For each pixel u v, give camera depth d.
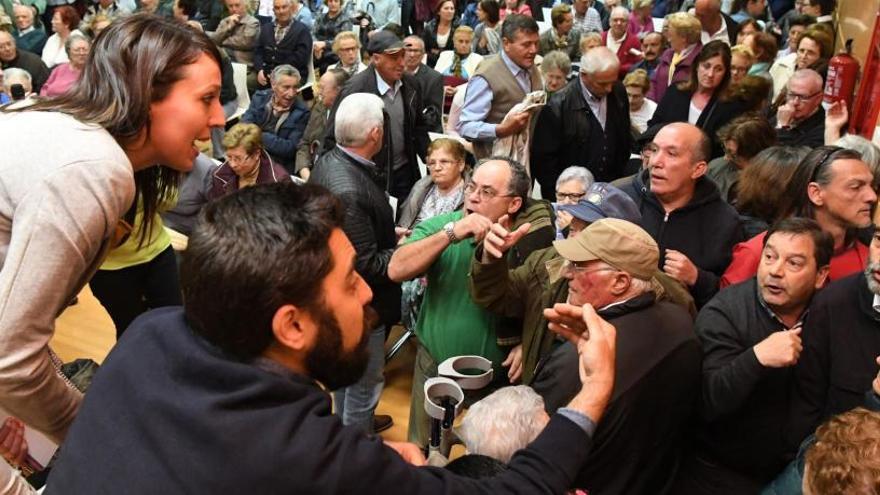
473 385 1.85
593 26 7.33
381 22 8.36
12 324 0.97
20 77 5.04
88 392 0.79
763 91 3.64
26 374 0.99
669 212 2.46
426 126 4.23
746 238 2.44
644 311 1.67
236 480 0.69
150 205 1.35
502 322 2.23
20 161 0.99
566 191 3.01
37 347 1.00
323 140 4.02
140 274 2.42
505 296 2.08
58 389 1.07
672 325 1.67
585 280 1.68
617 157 3.85
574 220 2.38
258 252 0.72
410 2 8.28
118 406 0.75
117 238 1.31
